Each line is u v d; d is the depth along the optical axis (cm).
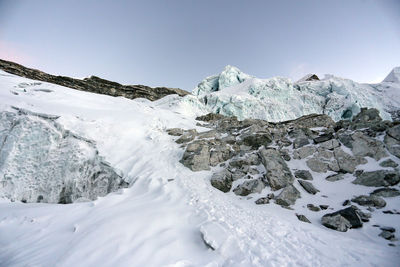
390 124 1095
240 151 1351
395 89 7188
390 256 461
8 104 1272
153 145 1591
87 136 1346
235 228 563
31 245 510
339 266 410
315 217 734
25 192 998
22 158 1065
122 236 480
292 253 454
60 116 1362
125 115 1944
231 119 2497
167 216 625
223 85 6544
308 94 5559
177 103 4331
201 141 1534
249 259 419
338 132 1288
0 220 673
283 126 1803
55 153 1159
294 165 1132
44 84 2394
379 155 980
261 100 5178
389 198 764
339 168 1023
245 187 976
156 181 1014
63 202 1060
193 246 482
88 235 489
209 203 779
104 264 388
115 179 1194
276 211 776
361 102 4944
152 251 433
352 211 684
